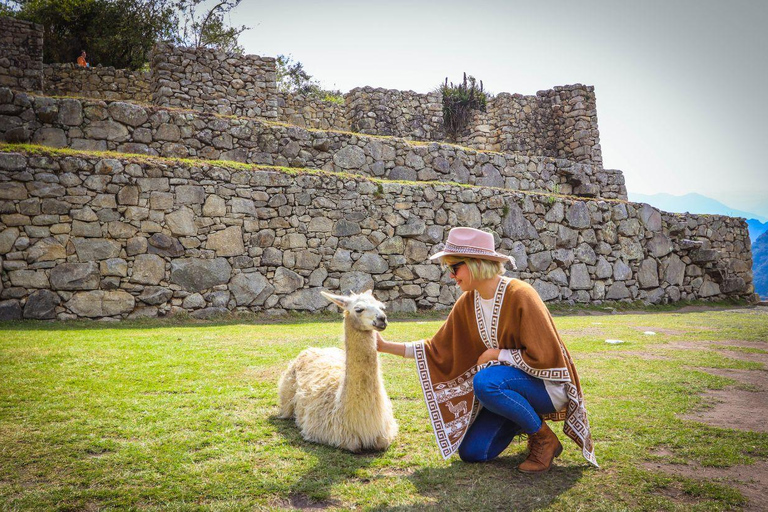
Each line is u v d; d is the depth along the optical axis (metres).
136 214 10.59
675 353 7.32
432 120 18.56
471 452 3.36
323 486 3.01
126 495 2.86
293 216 12.05
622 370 6.12
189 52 14.86
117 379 5.23
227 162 12.02
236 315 11.12
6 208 9.69
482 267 3.22
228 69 15.33
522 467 3.23
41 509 2.67
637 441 3.75
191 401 4.60
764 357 7.22
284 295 11.77
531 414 3.08
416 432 3.99
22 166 9.84
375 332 3.55
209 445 3.64
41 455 3.36
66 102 11.78
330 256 12.37
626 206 16.75
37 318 9.63
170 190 10.92
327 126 18.50
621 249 16.47
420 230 13.42
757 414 4.47
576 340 8.46
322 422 3.72
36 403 4.40
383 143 15.21
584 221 15.91
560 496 2.87
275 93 15.91
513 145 19.88
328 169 14.38
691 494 2.93
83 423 3.96
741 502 2.82
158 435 3.78
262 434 3.88
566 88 20.59
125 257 10.42
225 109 15.18
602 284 16.00
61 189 10.09
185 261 10.90
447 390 3.41
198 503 2.80
